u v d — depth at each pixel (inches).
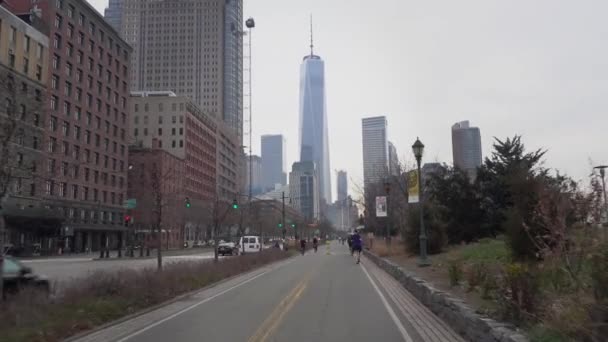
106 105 3494.1
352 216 4926.2
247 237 2345.0
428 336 386.9
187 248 3688.5
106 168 3442.4
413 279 647.8
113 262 1802.4
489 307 371.6
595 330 253.3
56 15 2923.2
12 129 477.4
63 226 2805.1
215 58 7839.6
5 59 2210.9
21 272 554.6
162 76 7849.4
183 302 602.9
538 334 268.2
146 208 2851.9
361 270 1125.7
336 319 469.1
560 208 407.2
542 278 362.9
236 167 7037.4
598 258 299.3
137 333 412.5
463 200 1194.0
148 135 5004.9
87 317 443.8
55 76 2886.3
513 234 577.6
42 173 829.8
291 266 1300.4
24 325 384.2
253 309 538.6
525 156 1109.7
